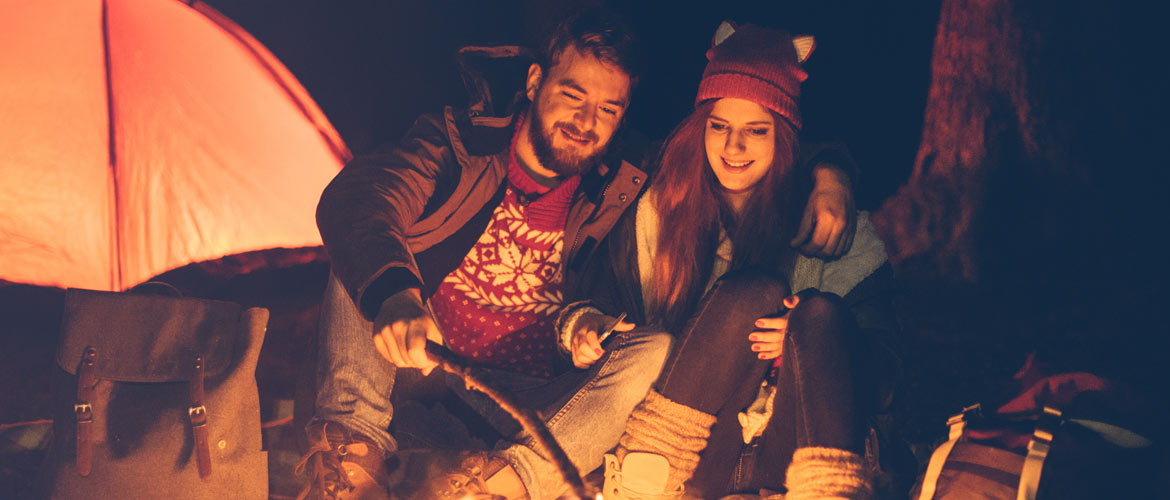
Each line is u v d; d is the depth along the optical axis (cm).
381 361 214
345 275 205
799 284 249
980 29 655
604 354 219
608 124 244
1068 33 641
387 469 210
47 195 431
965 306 543
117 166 444
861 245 248
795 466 187
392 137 704
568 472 174
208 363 217
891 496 205
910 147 694
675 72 682
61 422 209
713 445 216
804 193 251
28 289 432
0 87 433
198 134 468
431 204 245
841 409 188
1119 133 638
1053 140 644
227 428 216
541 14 604
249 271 476
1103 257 593
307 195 491
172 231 454
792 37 259
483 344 249
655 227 257
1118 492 191
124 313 214
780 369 203
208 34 491
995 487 186
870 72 705
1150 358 421
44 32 447
